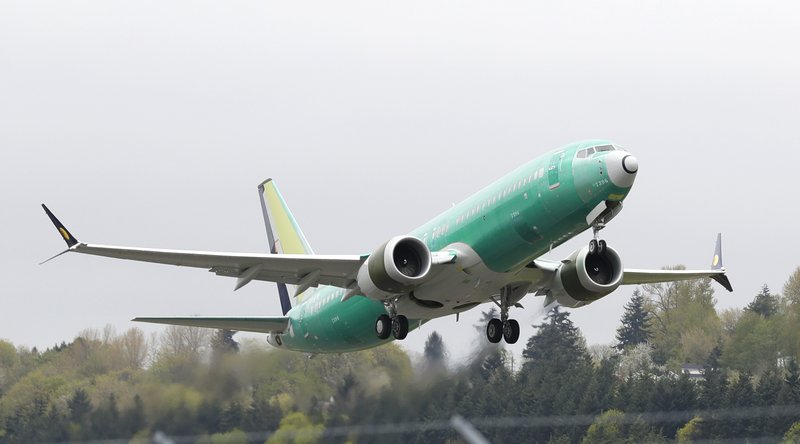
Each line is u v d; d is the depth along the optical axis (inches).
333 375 4057.6
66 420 3548.2
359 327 3939.5
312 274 3695.9
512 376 4215.1
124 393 3725.4
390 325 3774.6
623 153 3176.7
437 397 3978.8
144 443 3479.3
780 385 4264.3
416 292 3636.8
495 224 3425.2
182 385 3794.3
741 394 4234.7
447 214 3663.9
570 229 3336.6
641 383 4281.5
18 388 4035.4
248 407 3740.2
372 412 3860.7
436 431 3597.4
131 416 3590.1
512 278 3612.2
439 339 4180.6
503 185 3440.0
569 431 3880.4
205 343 4370.1
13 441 3550.7
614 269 3750.0
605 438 3873.0
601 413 4133.9
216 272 3688.5
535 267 3705.7
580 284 3722.9
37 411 3718.0
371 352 4212.6
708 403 4224.9
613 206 3235.7
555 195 3270.2
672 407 4170.8
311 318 4087.1
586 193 3213.6
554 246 3442.4
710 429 3863.2
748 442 3831.2
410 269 3496.6
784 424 3818.9
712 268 4229.8
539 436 3831.2
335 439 3585.1
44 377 4165.8
